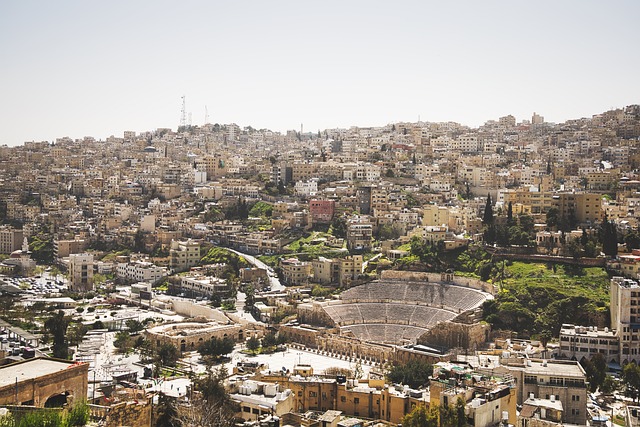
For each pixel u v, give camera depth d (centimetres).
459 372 19550
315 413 19938
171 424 18062
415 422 17238
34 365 14638
